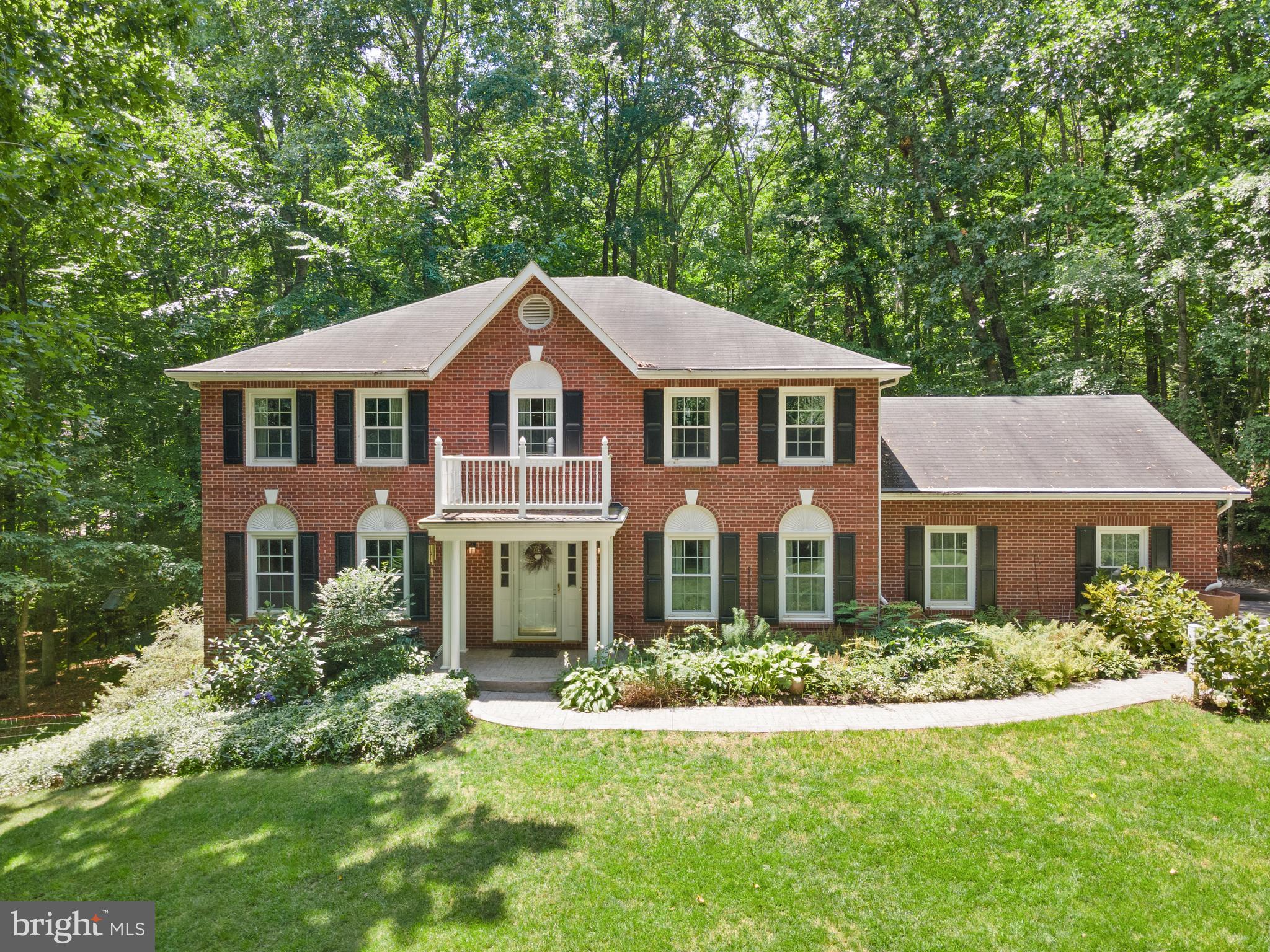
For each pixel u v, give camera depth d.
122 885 6.98
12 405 8.05
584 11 27.28
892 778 8.54
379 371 13.90
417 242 24.36
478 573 14.79
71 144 10.15
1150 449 15.51
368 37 26.47
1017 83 21.41
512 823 7.81
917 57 23.45
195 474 22.89
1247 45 19.58
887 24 23.92
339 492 14.47
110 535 20.52
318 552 14.46
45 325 8.83
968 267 23.12
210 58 26.67
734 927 6.07
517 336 14.53
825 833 7.43
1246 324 19.62
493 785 8.70
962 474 15.09
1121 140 20.53
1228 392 24.11
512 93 25.19
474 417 14.49
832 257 28.02
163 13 10.56
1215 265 18.97
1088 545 14.91
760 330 15.27
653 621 14.54
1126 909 6.15
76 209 10.70
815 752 9.29
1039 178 25.59
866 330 27.52
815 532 14.49
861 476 14.40
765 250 34.44
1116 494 14.42
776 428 14.48
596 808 8.07
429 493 14.45
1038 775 8.49
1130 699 10.60
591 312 15.78
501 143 25.72
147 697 12.76
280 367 14.05
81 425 16.22
